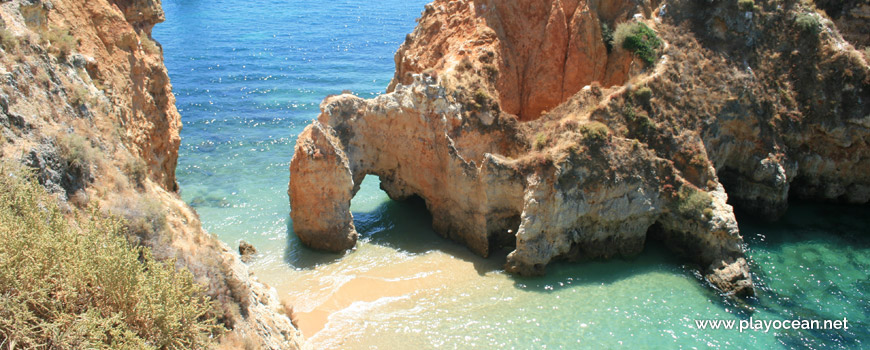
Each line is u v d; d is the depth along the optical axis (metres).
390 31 89.31
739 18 37.31
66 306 13.09
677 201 32.12
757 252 33.41
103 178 18.55
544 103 38.66
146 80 27.22
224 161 46.41
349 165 34.59
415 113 33.72
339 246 33.12
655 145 33.34
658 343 26.16
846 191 38.75
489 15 38.53
